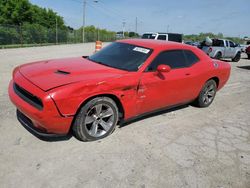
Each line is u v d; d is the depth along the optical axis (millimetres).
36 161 3061
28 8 49406
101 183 2785
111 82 3506
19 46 25031
